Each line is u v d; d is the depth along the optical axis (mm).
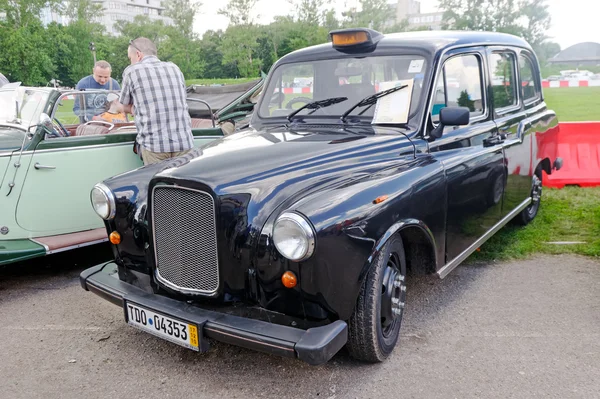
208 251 2779
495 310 3760
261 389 2869
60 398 2830
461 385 2844
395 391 2805
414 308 3822
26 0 42594
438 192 3293
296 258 2459
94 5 59344
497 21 41500
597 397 2709
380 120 3592
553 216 5785
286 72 4156
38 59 42500
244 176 2814
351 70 3826
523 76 5062
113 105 5543
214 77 65438
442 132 3633
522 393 2758
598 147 7062
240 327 2553
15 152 4234
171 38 61562
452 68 3803
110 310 3951
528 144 4855
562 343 3268
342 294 2611
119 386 2939
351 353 2988
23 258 4176
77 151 4598
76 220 4672
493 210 4211
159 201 2951
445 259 3514
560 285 4172
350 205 2654
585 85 23094
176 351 3312
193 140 5105
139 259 3271
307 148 3191
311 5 50500
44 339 3502
